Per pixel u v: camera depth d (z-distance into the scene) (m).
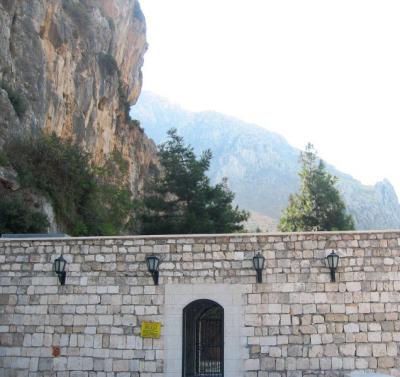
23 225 25.00
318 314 14.70
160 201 36.44
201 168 37.66
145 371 14.93
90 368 15.15
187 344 15.68
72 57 43.28
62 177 29.62
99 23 49.97
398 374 14.11
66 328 15.49
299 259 15.12
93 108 46.72
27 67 34.66
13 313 15.77
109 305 15.50
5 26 32.56
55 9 40.41
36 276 15.95
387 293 14.63
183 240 15.67
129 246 15.85
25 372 15.32
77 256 15.96
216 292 15.18
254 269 15.18
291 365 14.48
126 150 55.59
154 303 15.34
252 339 14.75
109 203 41.28
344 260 14.98
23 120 31.48
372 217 150.62
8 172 26.23
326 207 48.50
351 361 14.32
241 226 37.25
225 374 14.62
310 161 51.19
